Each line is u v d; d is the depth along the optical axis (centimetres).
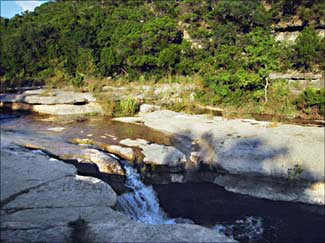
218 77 1992
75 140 1220
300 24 2714
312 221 777
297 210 823
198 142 1207
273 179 934
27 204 538
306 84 2033
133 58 2592
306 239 708
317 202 845
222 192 925
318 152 990
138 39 2655
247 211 823
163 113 1708
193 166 1055
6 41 2947
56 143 1102
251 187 930
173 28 2795
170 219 789
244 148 1045
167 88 2227
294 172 912
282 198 875
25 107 1845
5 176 669
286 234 727
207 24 3309
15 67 2828
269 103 1841
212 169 1037
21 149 948
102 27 3166
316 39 2266
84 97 1909
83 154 974
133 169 995
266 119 1592
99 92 2142
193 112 1777
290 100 1820
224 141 1121
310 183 893
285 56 2292
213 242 417
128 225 466
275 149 1027
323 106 1639
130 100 1830
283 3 2789
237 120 1489
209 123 1428
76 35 2877
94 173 903
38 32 2898
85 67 2752
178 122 1495
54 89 2284
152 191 927
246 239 707
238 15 3008
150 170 1017
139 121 1588
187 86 2225
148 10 3803
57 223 464
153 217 805
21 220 468
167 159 1041
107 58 2700
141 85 2414
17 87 2441
